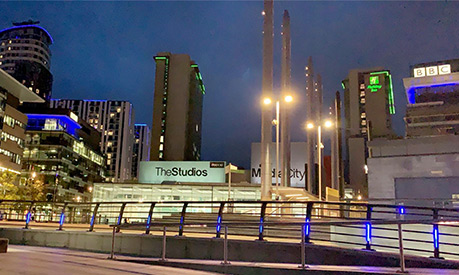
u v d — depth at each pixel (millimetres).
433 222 11273
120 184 77500
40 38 195125
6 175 77000
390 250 17375
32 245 23891
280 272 11680
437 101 64938
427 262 12688
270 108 38219
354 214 27188
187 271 12414
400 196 26016
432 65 70312
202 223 14211
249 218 27031
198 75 186875
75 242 22672
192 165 89625
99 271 10836
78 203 24578
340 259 14688
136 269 12078
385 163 26703
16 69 187125
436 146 25719
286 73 53281
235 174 95875
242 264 12797
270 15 39969
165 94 162000
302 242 11695
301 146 96688
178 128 158625
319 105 60938
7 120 89938
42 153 114500
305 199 43312
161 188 77000
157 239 19672
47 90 194375
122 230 26938
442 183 25172
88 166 136875
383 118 185250
